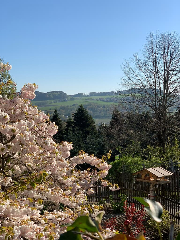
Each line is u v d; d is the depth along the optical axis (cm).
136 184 1240
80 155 771
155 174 1011
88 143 2348
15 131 525
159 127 1969
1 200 430
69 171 712
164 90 2016
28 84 646
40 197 567
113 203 1206
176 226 860
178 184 1049
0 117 537
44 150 629
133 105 2114
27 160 587
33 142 605
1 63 651
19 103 605
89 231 89
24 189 529
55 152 630
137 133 2122
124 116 2217
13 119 606
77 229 89
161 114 1994
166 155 1617
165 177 1094
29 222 418
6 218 424
